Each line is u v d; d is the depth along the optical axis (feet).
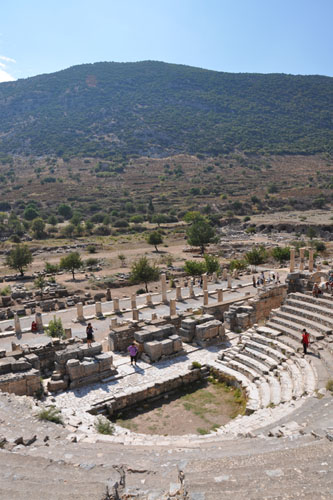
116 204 564.30
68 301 144.97
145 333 82.84
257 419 52.21
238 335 96.27
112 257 279.28
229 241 341.00
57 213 509.35
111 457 35.40
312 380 60.54
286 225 390.21
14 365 67.87
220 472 29.17
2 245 322.34
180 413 63.87
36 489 27.89
